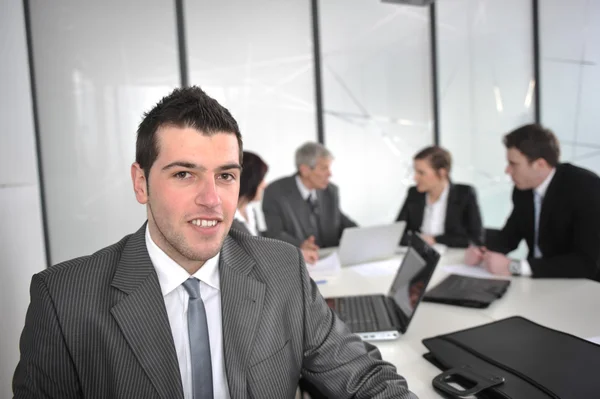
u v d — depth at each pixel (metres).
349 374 1.01
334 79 4.23
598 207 1.91
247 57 4.00
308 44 4.14
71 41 3.61
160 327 0.88
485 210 4.64
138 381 0.86
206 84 3.93
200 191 0.85
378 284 1.97
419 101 4.44
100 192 3.73
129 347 0.86
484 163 4.59
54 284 0.88
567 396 0.91
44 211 3.62
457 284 1.81
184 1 3.82
